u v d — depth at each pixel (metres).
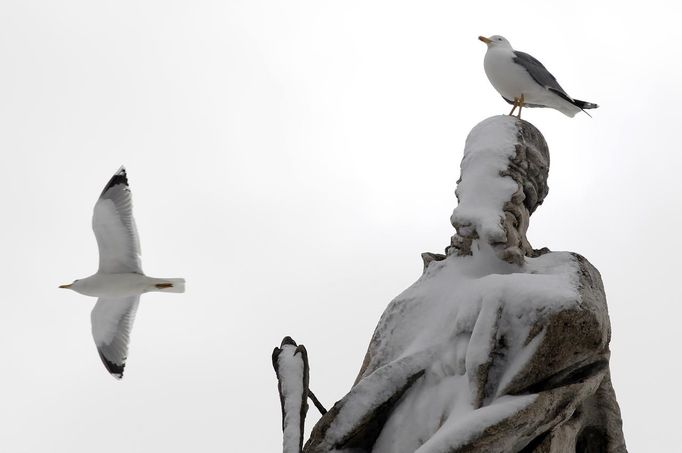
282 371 15.19
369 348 16.23
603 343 14.23
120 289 17.38
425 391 14.73
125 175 17.41
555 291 14.07
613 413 15.34
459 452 12.93
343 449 14.75
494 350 14.01
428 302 15.85
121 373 17.83
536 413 13.26
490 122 17.23
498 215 15.95
